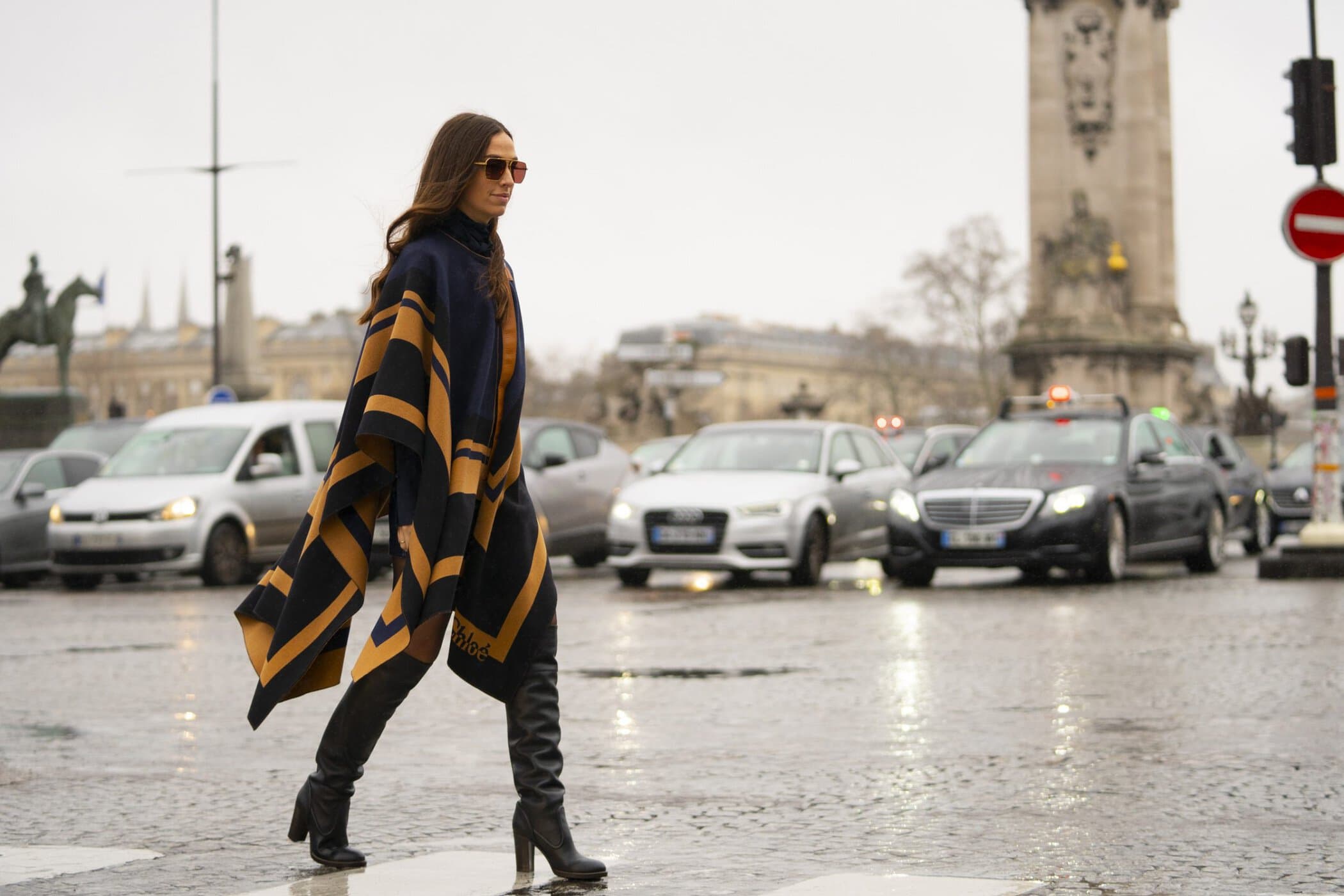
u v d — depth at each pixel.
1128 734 10.18
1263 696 11.76
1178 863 6.68
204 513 25.86
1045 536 22.52
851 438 26.47
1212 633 15.98
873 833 7.36
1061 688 12.31
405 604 5.78
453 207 6.01
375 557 25.27
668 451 39.91
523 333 6.10
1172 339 88.19
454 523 5.82
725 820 7.68
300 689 6.12
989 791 8.39
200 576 26.36
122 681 13.54
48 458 29.67
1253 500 32.75
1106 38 87.38
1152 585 22.67
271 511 26.73
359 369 5.93
